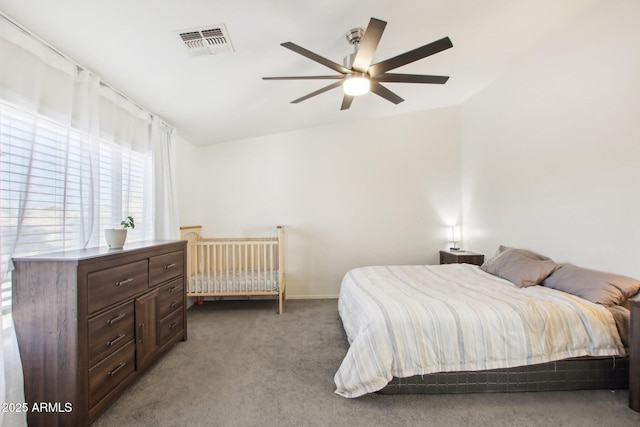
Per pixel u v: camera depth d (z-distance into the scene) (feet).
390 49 7.81
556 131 8.29
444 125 13.44
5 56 4.81
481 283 8.16
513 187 10.11
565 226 8.06
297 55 7.01
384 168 13.55
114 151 7.55
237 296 13.29
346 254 13.56
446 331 5.66
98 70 6.57
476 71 10.23
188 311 11.59
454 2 6.29
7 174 4.85
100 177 7.25
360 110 12.33
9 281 4.78
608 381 5.86
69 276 4.67
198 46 6.16
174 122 10.23
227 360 7.43
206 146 13.51
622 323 5.71
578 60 7.55
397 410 5.42
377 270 10.11
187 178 12.58
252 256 11.60
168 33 5.63
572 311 5.87
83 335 4.77
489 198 11.45
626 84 6.48
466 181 13.12
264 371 6.88
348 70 6.11
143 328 6.51
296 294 13.51
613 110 6.75
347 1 5.59
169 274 7.75
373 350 5.62
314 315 11.01
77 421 4.67
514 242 10.08
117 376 5.63
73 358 4.66
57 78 5.76
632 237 6.40
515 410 5.38
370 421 5.14
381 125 13.55
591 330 5.65
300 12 5.61
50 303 4.70
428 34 7.34
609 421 5.07
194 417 5.27
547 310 5.89
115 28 5.28
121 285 5.78
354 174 13.56
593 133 7.22
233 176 13.52
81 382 4.72
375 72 6.22
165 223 9.70
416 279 8.79
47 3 4.54
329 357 7.59
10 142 4.90
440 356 5.63
